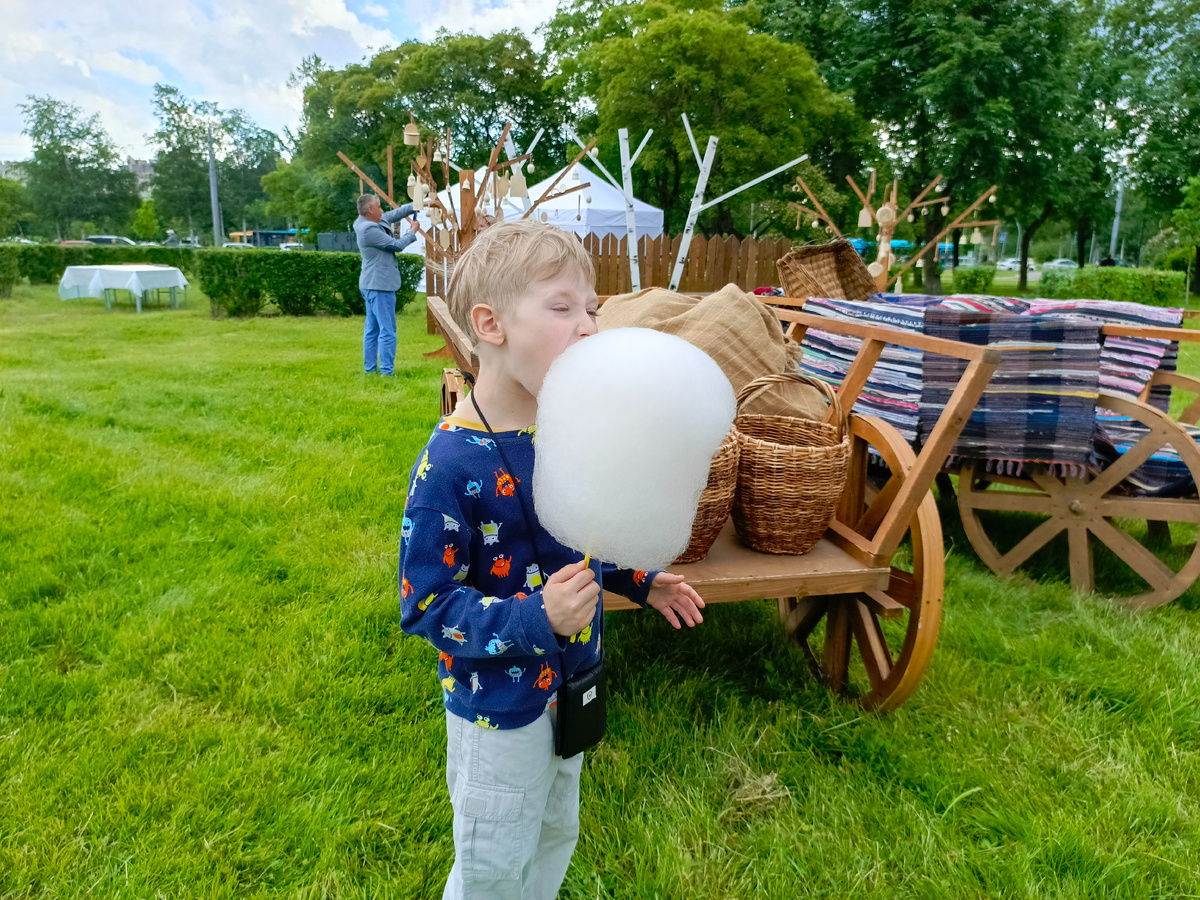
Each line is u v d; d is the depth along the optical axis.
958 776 2.02
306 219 39.09
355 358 8.30
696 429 0.82
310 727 2.16
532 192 14.30
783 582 2.01
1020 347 3.06
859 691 2.42
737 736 2.15
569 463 0.84
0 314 12.95
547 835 1.39
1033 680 2.48
